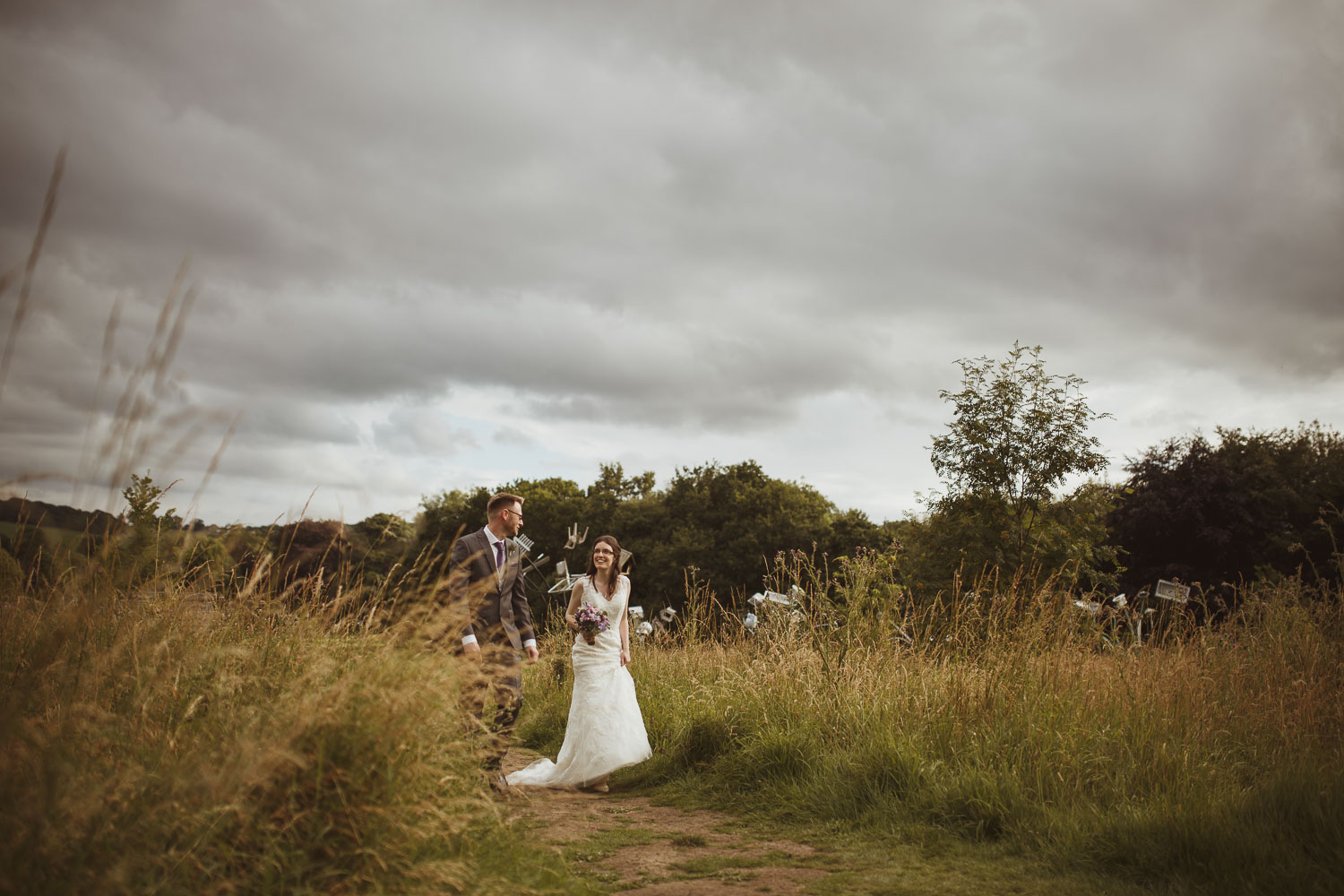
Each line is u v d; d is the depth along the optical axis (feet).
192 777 8.20
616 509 167.32
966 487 45.24
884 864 12.72
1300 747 15.75
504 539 17.92
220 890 8.01
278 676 11.43
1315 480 87.15
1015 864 12.62
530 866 11.02
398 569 12.35
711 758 19.38
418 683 10.55
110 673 9.43
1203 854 11.97
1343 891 10.41
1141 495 80.23
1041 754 15.56
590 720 19.07
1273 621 21.94
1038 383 45.06
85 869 7.22
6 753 7.38
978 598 21.91
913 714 18.44
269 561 12.14
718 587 135.64
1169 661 20.07
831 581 24.84
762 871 12.36
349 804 9.20
